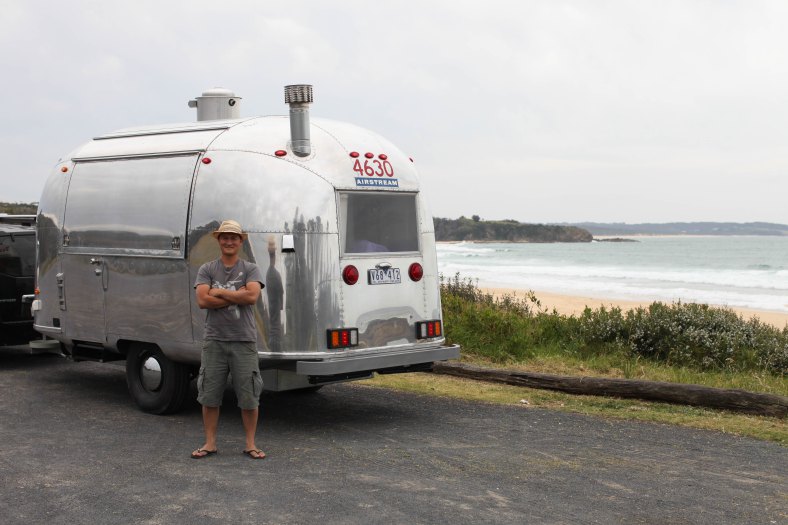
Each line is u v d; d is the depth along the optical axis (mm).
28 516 5094
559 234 194125
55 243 8867
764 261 75938
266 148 7340
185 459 6379
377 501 5332
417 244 8023
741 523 4969
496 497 5418
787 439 6961
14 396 8938
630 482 5766
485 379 9633
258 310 7051
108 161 8453
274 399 8789
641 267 63344
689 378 9680
